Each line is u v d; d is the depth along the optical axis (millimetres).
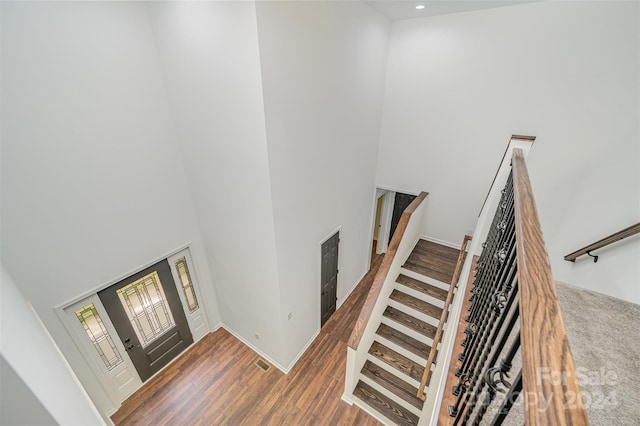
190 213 3361
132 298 3047
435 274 3836
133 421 2947
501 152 3541
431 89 3721
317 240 3428
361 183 4223
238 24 1913
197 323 3844
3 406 448
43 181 2160
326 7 2428
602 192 2406
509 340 1467
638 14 2438
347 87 3133
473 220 4094
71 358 2609
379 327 3523
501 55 3152
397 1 2885
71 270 2455
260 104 2088
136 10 2418
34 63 1970
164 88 2779
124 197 2697
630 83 2615
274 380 3365
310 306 3686
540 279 577
